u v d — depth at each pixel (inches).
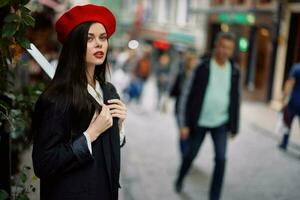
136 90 521.7
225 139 165.0
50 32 285.9
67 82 66.9
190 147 174.7
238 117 168.2
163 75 473.1
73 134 67.5
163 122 396.2
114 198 72.7
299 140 320.2
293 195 194.4
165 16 960.3
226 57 162.7
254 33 577.0
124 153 262.4
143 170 225.5
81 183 68.1
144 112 462.0
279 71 513.0
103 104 71.9
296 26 496.4
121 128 78.4
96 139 69.9
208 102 162.6
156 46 949.2
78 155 66.1
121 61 624.1
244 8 583.2
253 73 575.8
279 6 503.8
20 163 141.7
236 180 213.5
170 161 247.6
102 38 70.3
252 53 581.3
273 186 206.4
